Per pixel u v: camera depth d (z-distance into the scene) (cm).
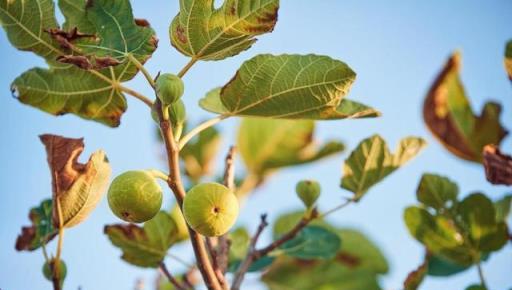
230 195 76
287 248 102
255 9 79
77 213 82
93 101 87
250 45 81
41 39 84
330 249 102
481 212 95
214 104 89
